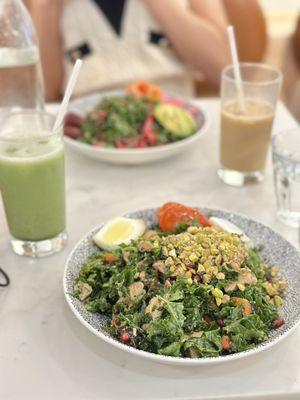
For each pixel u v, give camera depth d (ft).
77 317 2.49
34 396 2.33
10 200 3.08
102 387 2.38
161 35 7.38
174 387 2.38
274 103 3.94
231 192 3.97
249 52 7.93
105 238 3.02
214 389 2.37
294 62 7.98
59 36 7.42
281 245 3.03
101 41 7.25
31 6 7.13
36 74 4.32
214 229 2.89
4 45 4.13
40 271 3.12
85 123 4.61
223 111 3.97
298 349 2.57
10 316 2.78
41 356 2.54
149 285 2.61
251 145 3.92
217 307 2.54
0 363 2.50
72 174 4.23
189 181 4.12
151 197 3.91
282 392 2.35
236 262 2.66
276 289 2.74
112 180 4.15
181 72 7.45
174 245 2.72
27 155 2.96
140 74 7.27
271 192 3.97
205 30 7.20
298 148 3.68
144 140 4.44
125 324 2.49
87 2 7.22
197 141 4.75
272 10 10.85
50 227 3.18
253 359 2.51
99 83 7.24
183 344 2.38
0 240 3.42
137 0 7.25
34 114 3.31
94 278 2.76
